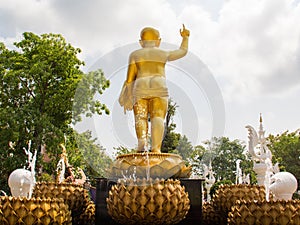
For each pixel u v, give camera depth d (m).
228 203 6.05
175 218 4.87
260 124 7.35
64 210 4.86
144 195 4.68
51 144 19.39
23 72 20.81
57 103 20.78
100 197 5.61
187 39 5.87
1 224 4.43
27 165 19.11
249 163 21.69
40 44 22.45
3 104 21.66
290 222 4.27
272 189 5.57
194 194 5.49
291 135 36.44
